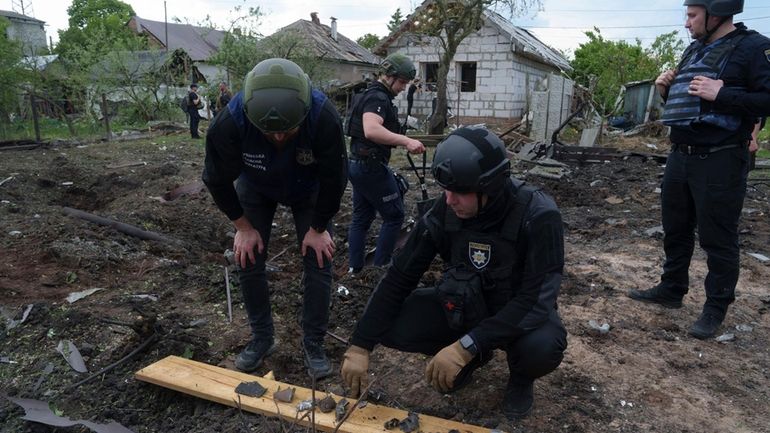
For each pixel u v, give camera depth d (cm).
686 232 372
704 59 326
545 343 233
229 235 607
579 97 2239
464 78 2350
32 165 1018
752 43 310
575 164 1112
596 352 326
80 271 437
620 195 795
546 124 1742
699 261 490
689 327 361
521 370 244
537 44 2775
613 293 417
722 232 338
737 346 340
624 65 2642
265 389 271
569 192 831
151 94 2362
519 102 2328
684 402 280
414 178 937
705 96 317
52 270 440
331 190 268
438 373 227
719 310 350
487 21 2194
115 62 2148
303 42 2373
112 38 2298
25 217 588
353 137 402
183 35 3794
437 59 2298
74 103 2167
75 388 288
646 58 2959
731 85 316
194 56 3434
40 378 297
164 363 294
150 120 2281
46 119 2059
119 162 1095
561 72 2734
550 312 236
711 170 330
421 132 2069
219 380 279
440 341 262
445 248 249
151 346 321
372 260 496
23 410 270
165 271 449
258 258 297
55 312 366
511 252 231
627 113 2358
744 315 382
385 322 249
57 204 770
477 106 2288
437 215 243
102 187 859
